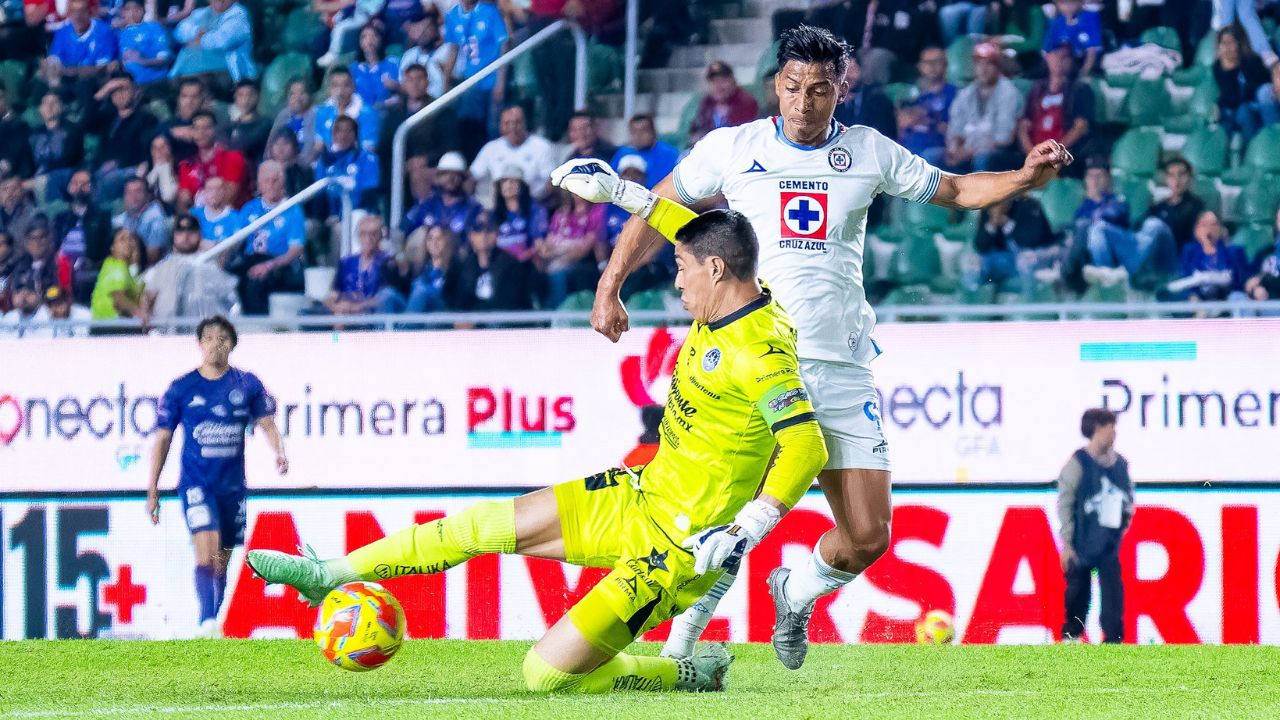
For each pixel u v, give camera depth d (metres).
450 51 36.09
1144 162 33.53
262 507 24.03
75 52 37.62
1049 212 32.56
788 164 16.14
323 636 15.34
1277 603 21.64
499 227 32.69
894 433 22.73
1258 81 33.62
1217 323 21.92
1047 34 34.84
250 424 24.17
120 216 35.06
